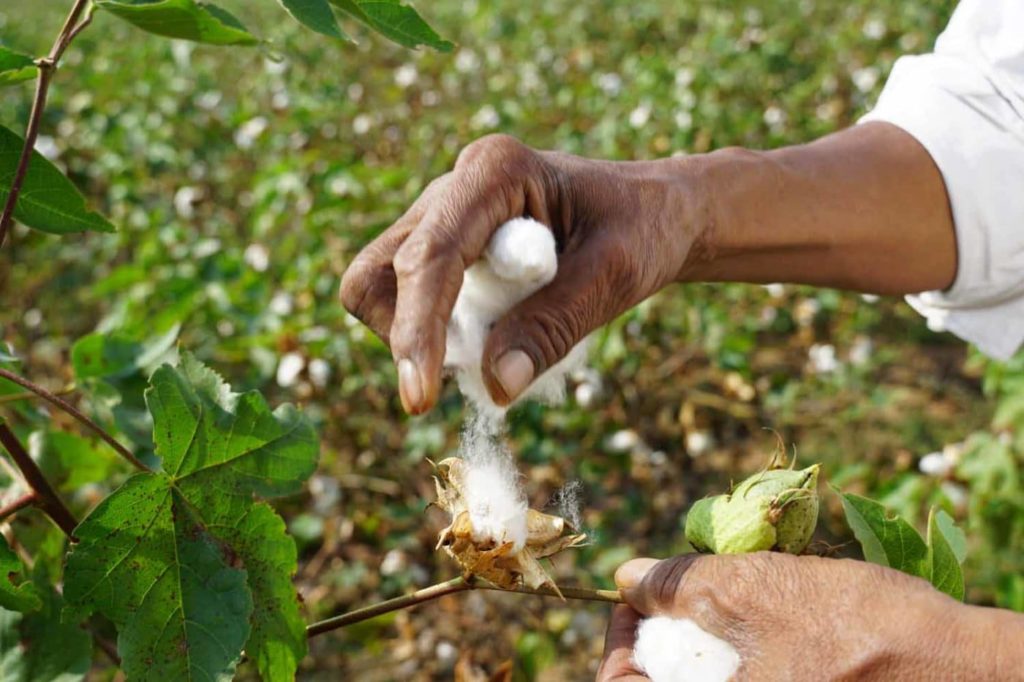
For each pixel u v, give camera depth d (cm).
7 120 226
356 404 161
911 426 186
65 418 86
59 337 196
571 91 292
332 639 138
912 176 68
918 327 218
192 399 54
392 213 193
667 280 60
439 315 52
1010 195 68
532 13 427
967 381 201
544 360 54
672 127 248
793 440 183
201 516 54
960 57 71
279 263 191
